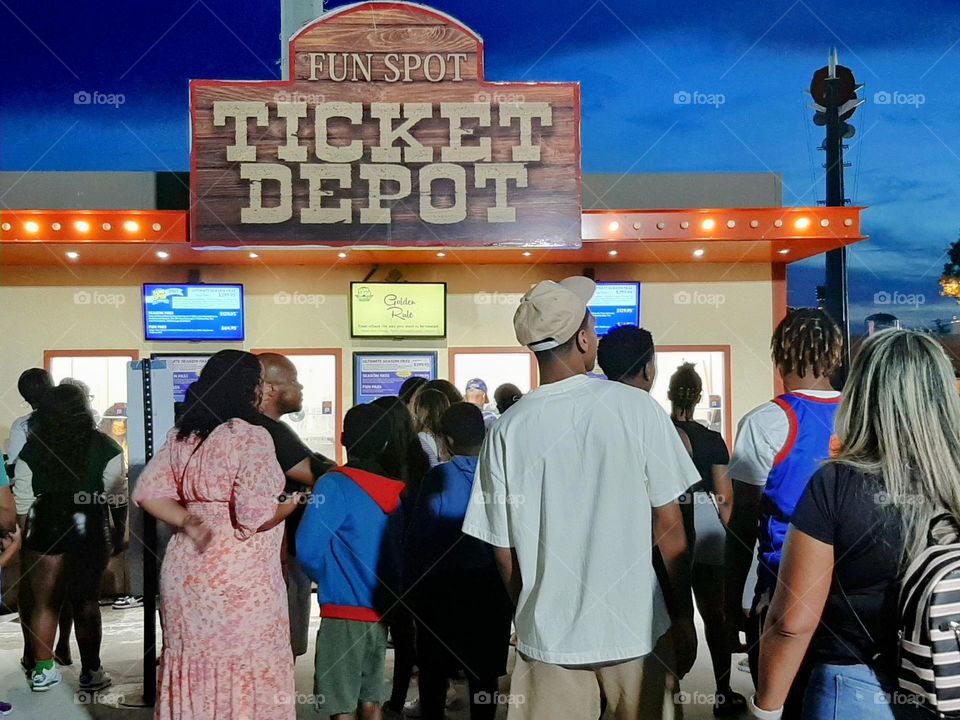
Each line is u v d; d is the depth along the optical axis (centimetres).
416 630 452
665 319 994
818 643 194
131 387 547
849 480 187
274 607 327
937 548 176
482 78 828
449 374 978
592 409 255
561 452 254
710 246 891
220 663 314
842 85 1473
